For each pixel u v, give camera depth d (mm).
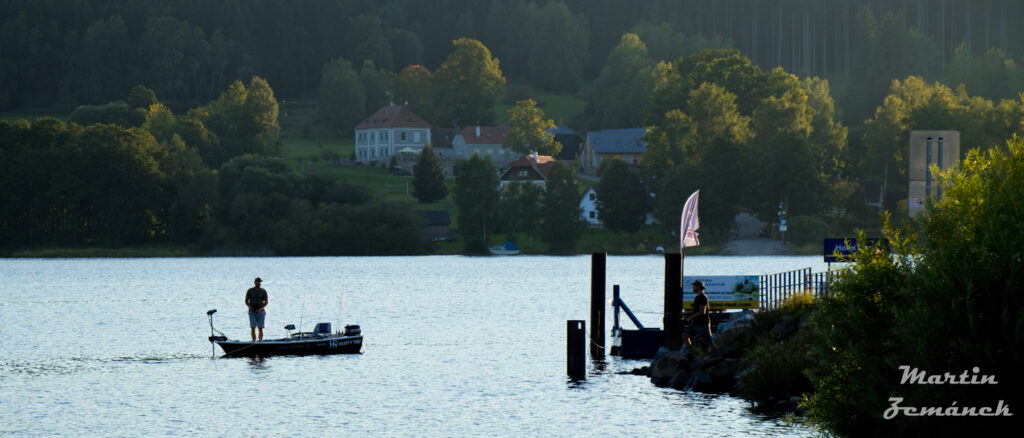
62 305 137625
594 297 75750
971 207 36688
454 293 155625
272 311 129000
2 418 56906
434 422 55156
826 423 38062
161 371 73312
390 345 88438
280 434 52750
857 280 37656
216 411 58562
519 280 186750
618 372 69562
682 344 68750
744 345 62219
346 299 146250
